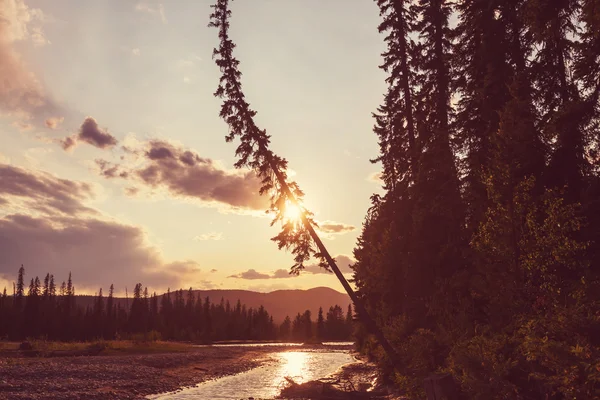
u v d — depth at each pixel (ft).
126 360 142.82
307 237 80.79
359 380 97.35
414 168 84.07
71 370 110.52
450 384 43.16
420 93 90.33
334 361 192.85
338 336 479.41
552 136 46.68
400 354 58.85
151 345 204.13
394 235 81.05
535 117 51.37
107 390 91.04
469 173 60.75
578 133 45.80
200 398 87.25
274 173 81.82
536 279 42.27
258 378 124.77
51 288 441.68
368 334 101.50
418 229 70.59
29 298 352.90
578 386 31.01
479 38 65.67
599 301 34.19
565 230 40.19
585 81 46.93
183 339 415.85
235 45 81.82
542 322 34.83
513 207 43.62
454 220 66.08
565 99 51.96
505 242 43.37
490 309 44.60
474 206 57.31
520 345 37.32
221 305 563.07
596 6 42.70
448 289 57.67
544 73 54.39
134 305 420.77
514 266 42.93
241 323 479.82
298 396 84.53
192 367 146.00
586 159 47.16
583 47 46.55
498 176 45.03
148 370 124.36
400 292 75.36
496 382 37.86
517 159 44.98
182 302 526.16
